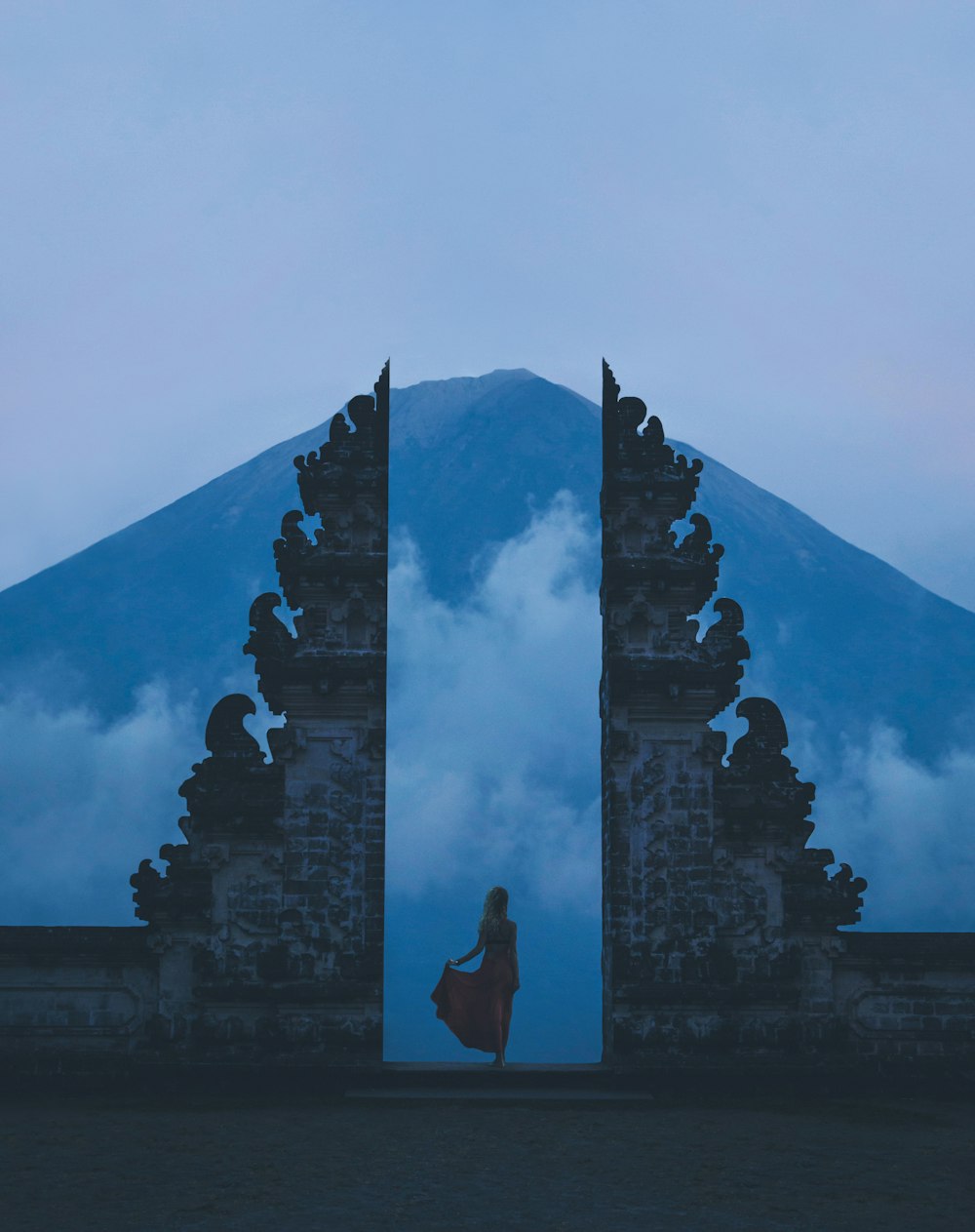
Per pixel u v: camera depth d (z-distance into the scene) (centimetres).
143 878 1452
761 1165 990
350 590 1516
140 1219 788
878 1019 1462
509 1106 1301
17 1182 902
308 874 1462
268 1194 863
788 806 1491
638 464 1562
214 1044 1428
